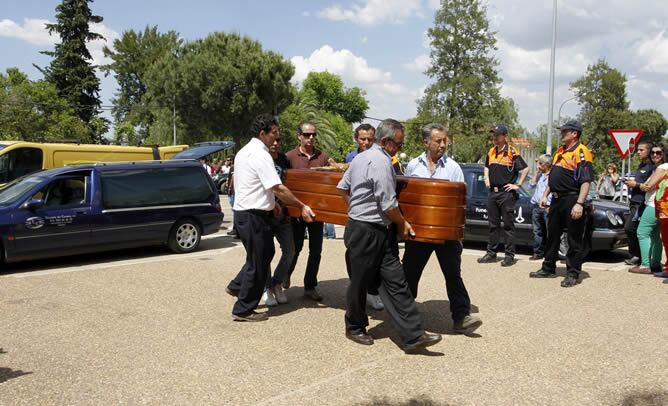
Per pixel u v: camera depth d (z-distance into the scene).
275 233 5.93
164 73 38.47
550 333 5.10
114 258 9.16
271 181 5.06
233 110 36.38
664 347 4.72
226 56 37.59
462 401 3.67
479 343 4.82
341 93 86.25
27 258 8.05
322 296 6.41
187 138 40.28
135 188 9.14
